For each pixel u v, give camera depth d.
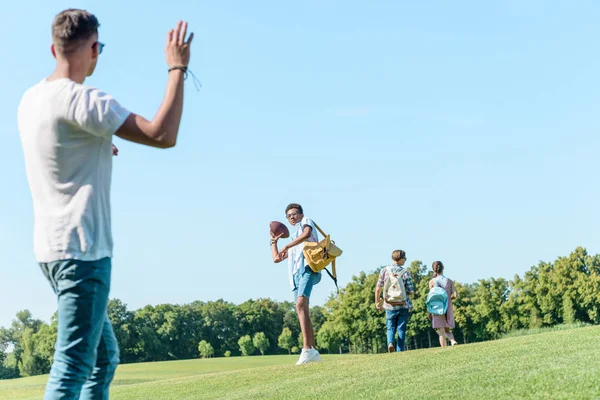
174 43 2.91
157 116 2.80
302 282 9.02
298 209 9.27
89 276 2.78
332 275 9.16
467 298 84.31
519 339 7.76
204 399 6.73
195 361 48.75
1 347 118.00
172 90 2.85
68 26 2.93
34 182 2.87
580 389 4.01
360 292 84.38
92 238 2.81
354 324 83.25
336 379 6.68
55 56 3.01
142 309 121.38
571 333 7.52
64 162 2.80
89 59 3.02
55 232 2.78
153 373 33.22
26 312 119.50
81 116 2.73
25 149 2.90
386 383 5.71
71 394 2.75
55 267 2.78
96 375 3.11
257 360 47.66
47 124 2.79
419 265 84.19
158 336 117.19
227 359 51.22
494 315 81.69
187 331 122.06
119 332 111.75
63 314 2.79
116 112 2.78
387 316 11.03
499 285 82.88
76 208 2.79
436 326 12.25
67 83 2.83
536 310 80.44
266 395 6.22
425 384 5.23
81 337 2.79
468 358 6.57
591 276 78.81
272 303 135.25
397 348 10.91
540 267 82.81
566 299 78.81
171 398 7.27
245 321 130.25
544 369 4.96
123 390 8.73
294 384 6.79
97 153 2.86
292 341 125.12
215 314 128.00
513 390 4.32
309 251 8.89
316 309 133.25
